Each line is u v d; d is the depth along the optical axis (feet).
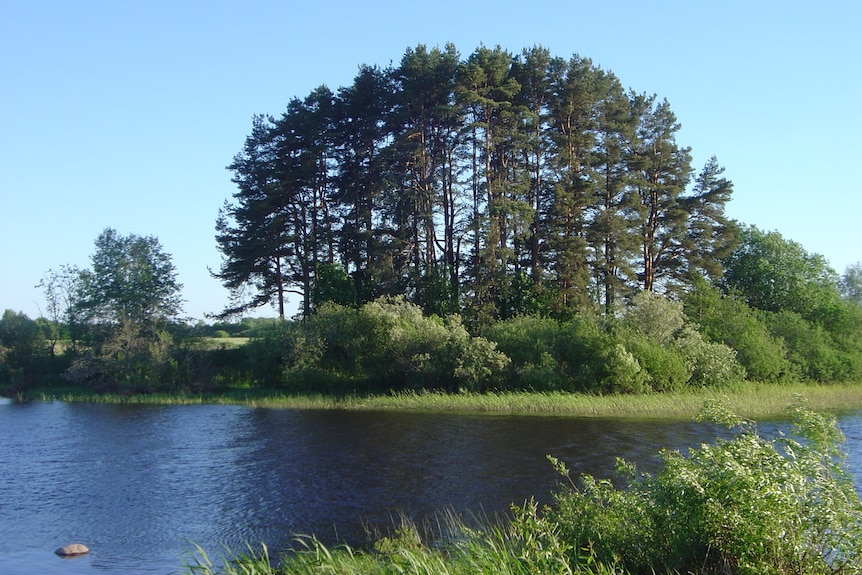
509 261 201.98
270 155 210.18
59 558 56.03
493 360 157.79
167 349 188.44
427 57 194.29
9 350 199.41
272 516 65.46
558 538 40.22
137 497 74.08
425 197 193.47
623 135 201.67
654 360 151.94
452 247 212.84
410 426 118.21
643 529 40.60
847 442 91.86
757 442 38.73
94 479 82.74
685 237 206.08
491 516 62.23
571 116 203.51
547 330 166.20
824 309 213.66
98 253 203.72
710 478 37.52
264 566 46.47
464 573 37.52
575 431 108.58
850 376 179.93
